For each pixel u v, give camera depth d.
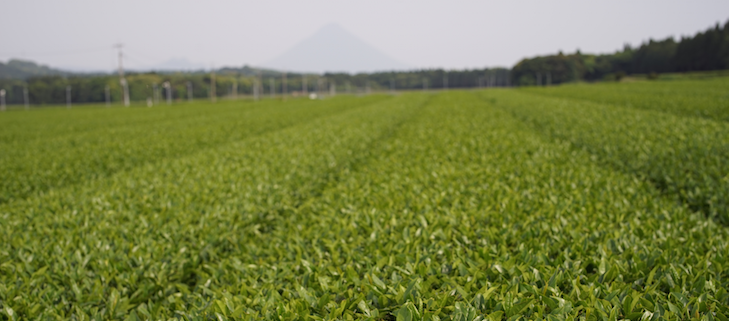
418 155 11.65
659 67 129.62
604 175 8.64
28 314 4.23
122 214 7.15
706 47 111.38
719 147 11.21
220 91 158.38
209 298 4.32
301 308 3.67
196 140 20.17
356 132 18.67
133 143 19.08
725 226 6.63
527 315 3.39
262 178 9.79
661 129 14.86
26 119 46.41
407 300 3.56
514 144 12.88
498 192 7.00
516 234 5.24
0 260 5.48
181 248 5.82
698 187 8.20
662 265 4.19
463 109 30.31
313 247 5.32
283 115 36.41
